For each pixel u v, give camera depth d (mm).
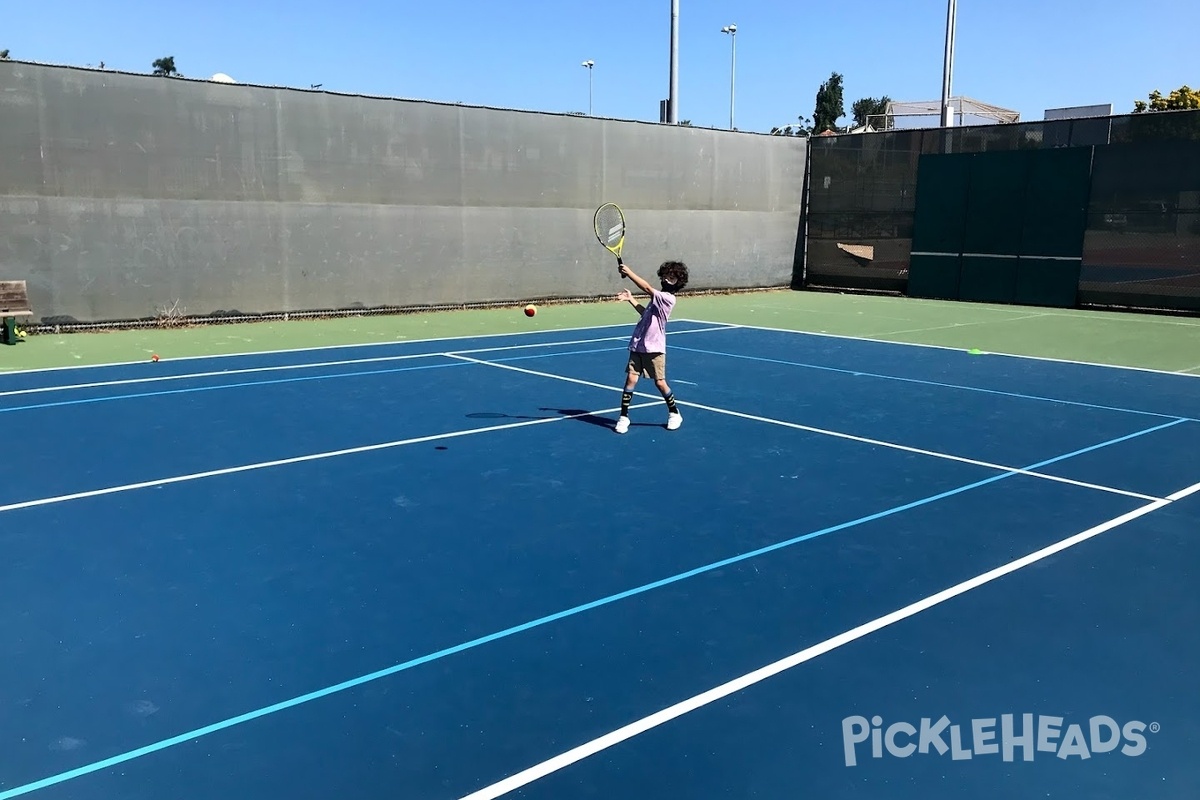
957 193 19688
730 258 21516
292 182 14781
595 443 7047
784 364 11141
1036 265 18609
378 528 5043
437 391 9117
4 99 12172
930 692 3322
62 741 2969
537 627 3828
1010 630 3828
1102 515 5383
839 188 22125
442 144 16344
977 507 5523
